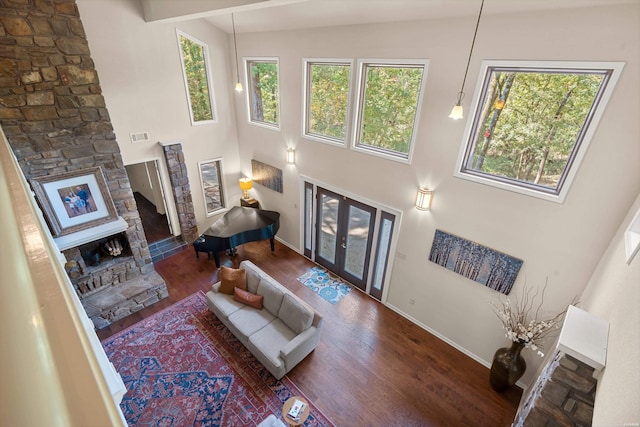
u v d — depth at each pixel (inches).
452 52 140.5
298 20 185.0
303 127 221.1
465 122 145.4
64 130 164.9
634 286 82.0
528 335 140.9
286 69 215.2
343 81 191.6
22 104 151.5
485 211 151.4
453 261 169.2
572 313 99.3
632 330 72.3
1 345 13.0
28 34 145.7
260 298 185.6
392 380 165.8
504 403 156.6
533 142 135.4
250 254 267.0
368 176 194.7
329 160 213.3
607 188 118.6
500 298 158.6
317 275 244.2
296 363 166.7
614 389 70.3
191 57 235.8
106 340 181.0
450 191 160.6
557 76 123.3
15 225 30.7
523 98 133.0
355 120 189.6
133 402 151.2
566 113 125.3
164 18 183.6
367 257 215.9
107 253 206.2
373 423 146.6
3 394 9.9
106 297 195.5
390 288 208.8
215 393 155.9
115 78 205.3
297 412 137.6
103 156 180.1
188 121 246.5
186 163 255.1
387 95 174.7
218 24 230.7
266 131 250.7
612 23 104.7
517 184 141.7
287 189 254.7
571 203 127.6
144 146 230.7
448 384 164.9
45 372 13.4
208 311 203.8
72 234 178.2
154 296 208.4
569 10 110.5
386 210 192.1
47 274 25.5
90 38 190.2
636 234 102.7
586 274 131.0
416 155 167.6
